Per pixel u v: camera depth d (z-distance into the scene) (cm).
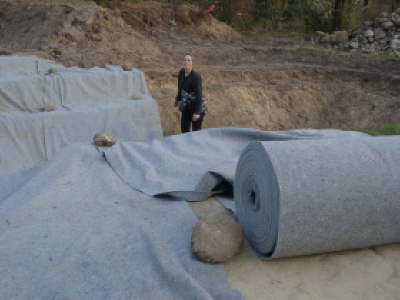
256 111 1005
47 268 310
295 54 1358
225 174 423
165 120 882
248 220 355
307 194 297
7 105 712
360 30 1517
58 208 391
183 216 384
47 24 1195
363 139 343
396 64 1268
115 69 886
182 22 1500
